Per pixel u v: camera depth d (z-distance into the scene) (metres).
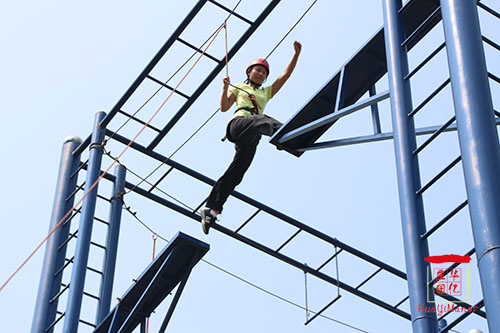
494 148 7.52
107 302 14.90
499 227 7.13
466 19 8.29
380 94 10.58
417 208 8.45
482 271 7.06
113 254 15.42
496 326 6.78
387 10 10.05
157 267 13.11
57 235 15.75
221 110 11.38
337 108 11.55
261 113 11.68
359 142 11.39
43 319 14.77
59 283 15.27
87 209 15.16
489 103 7.80
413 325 7.91
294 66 11.93
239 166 11.44
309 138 12.45
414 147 8.88
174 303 13.23
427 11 11.48
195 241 12.78
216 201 11.52
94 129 16.09
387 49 9.80
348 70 12.21
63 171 16.55
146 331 13.82
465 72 7.97
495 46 9.22
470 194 7.41
